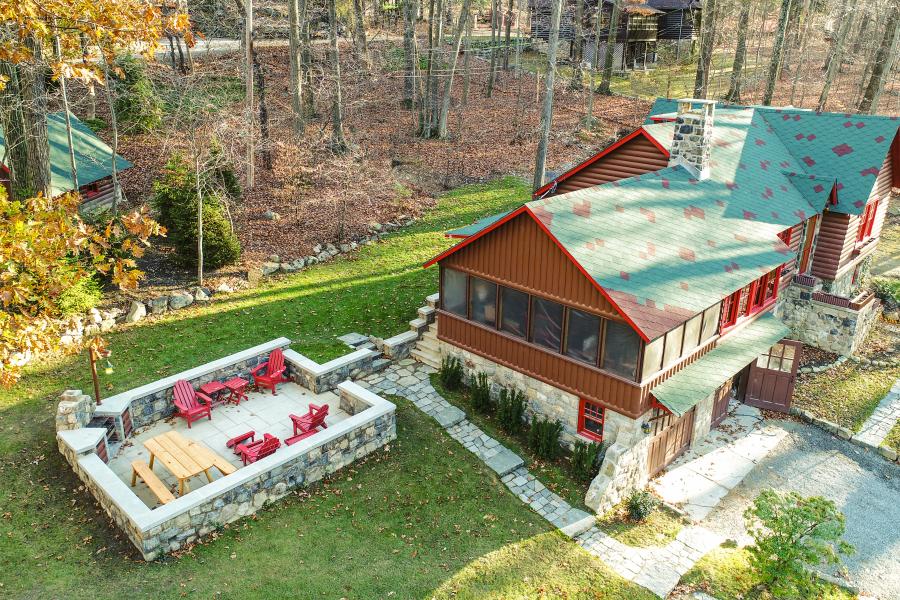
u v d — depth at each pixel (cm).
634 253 1524
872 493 1656
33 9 1027
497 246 1628
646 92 4900
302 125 3192
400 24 5944
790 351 1919
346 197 2959
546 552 1339
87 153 2592
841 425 1906
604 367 1497
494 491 1496
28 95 2094
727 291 1544
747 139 2278
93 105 3331
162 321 2016
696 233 1705
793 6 5312
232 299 2184
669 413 1628
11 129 2106
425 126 3884
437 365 1959
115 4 1108
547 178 3219
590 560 1336
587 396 1548
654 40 5612
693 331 1603
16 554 1192
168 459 1355
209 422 1622
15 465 1399
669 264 1545
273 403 1720
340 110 3206
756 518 1539
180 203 2141
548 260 1517
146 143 3241
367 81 4116
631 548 1400
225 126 2422
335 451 1487
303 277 2384
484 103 4603
